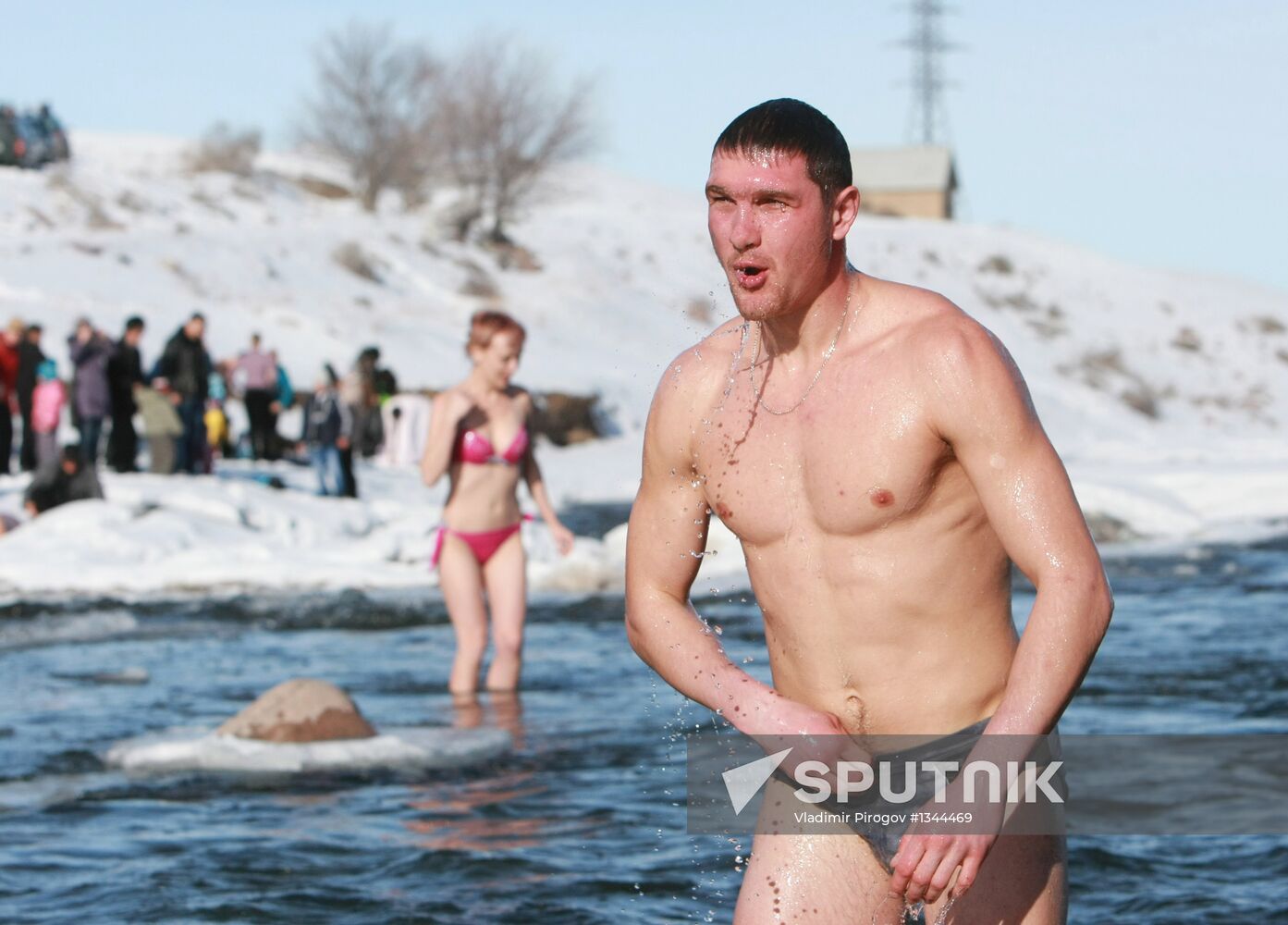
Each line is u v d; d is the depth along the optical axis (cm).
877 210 9644
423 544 1881
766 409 386
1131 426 6481
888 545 373
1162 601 1499
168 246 4928
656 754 840
